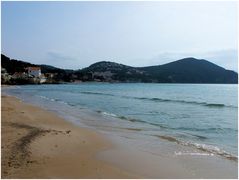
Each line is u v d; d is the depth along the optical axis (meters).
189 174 9.73
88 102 43.12
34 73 172.38
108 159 11.10
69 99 49.81
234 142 15.43
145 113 29.22
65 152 11.47
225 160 11.52
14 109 25.94
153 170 10.03
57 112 27.53
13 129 15.06
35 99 47.41
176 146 13.84
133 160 11.18
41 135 13.76
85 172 9.25
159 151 12.77
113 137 15.58
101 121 22.19
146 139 15.38
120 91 90.50
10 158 9.91
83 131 16.66
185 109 34.31
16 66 171.88
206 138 16.52
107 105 38.03
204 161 11.32
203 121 24.12
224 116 28.19
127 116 26.28
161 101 47.03
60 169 9.33
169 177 9.36
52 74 197.62
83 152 11.83
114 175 9.18
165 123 22.44
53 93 71.69
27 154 10.49
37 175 8.59
